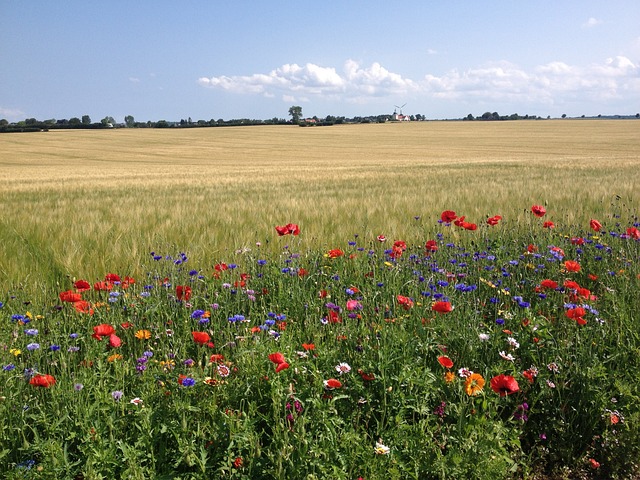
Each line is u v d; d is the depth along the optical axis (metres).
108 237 6.75
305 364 2.85
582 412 2.86
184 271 4.86
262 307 3.91
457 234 6.97
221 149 65.31
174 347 3.31
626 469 2.66
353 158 49.97
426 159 45.78
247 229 7.27
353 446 2.36
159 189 19.02
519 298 3.61
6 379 2.66
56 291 4.52
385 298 4.02
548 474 2.65
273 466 2.24
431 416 2.68
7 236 6.61
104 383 2.72
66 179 27.64
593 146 62.81
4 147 68.31
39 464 2.20
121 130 113.94
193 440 2.31
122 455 2.27
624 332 3.56
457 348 3.31
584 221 8.04
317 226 7.41
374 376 2.75
